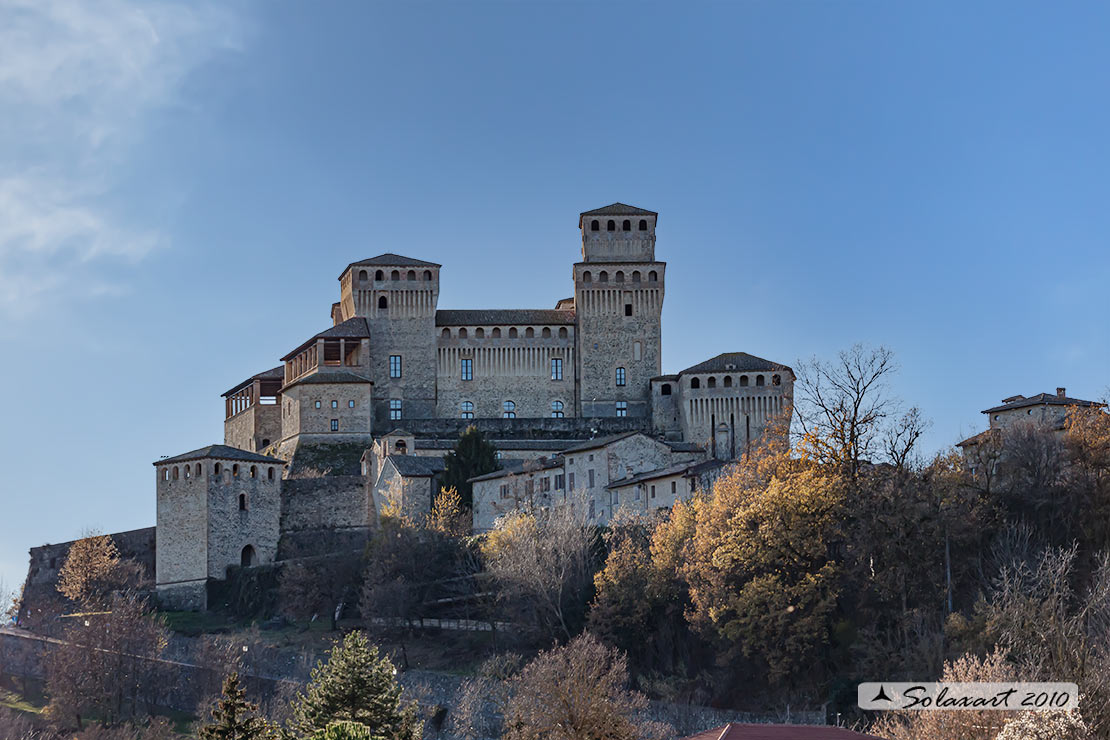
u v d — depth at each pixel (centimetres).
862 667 10938
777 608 11456
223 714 8488
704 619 11919
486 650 13500
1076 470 12569
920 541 11662
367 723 9094
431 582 14788
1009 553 11394
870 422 13388
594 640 11750
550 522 14125
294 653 14050
